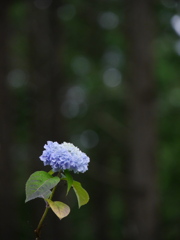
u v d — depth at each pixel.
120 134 18.98
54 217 14.00
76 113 21.31
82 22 18.16
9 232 13.49
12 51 18.28
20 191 17.53
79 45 19.17
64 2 16.44
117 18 18.47
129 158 14.27
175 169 19.81
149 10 14.23
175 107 18.61
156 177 13.88
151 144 13.84
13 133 15.54
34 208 14.11
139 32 14.11
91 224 21.34
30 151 15.46
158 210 13.66
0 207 13.63
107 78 21.00
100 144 22.17
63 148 2.73
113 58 19.84
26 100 15.93
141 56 14.04
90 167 15.55
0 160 13.91
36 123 15.45
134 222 13.42
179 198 19.61
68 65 19.16
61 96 15.65
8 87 14.30
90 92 19.64
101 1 16.67
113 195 21.84
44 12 16.27
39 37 16.06
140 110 13.85
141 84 13.91
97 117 19.84
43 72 15.59
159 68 17.23
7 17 14.37
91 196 21.02
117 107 20.52
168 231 15.01
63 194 11.85
